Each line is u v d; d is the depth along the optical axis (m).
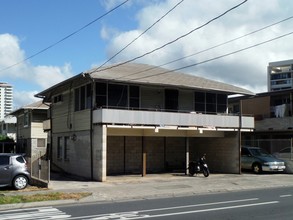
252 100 38.44
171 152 29.42
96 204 14.25
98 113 22.59
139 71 27.03
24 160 18.70
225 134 28.61
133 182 21.48
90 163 23.38
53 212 12.25
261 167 27.31
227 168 28.42
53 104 30.70
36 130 40.28
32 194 16.05
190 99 27.78
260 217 11.04
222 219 10.76
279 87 124.44
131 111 22.97
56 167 29.25
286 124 34.28
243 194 17.20
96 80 23.02
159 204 14.04
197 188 19.03
